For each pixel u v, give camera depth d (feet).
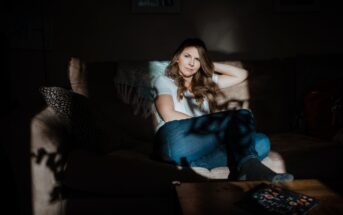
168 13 8.32
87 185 4.78
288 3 8.52
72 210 4.85
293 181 3.93
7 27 7.18
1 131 4.65
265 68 7.29
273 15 8.55
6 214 4.69
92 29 8.20
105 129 5.23
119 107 6.54
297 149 5.63
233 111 5.23
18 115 4.85
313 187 3.75
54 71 8.11
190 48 6.17
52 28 8.00
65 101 5.03
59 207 4.84
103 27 8.22
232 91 7.09
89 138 5.00
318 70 7.36
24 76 7.59
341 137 5.91
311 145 5.81
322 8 8.61
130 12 8.24
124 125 6.51
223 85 6.85
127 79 6.61
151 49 8.41
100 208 4.87
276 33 8.61
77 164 4.81
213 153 5.21
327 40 8.73
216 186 3.80
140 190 4.83
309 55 7.59
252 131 4.93
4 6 7.11
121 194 4.87
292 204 3.20
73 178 4.75
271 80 7.24
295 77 7.47
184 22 8.38
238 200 3.39
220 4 8.39
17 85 7.47
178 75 6.24
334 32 8.71
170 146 5.09
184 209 3.17
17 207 4.74
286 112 7.30
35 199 4.76
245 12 8.47
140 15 8.28
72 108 5.02
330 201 3.35
